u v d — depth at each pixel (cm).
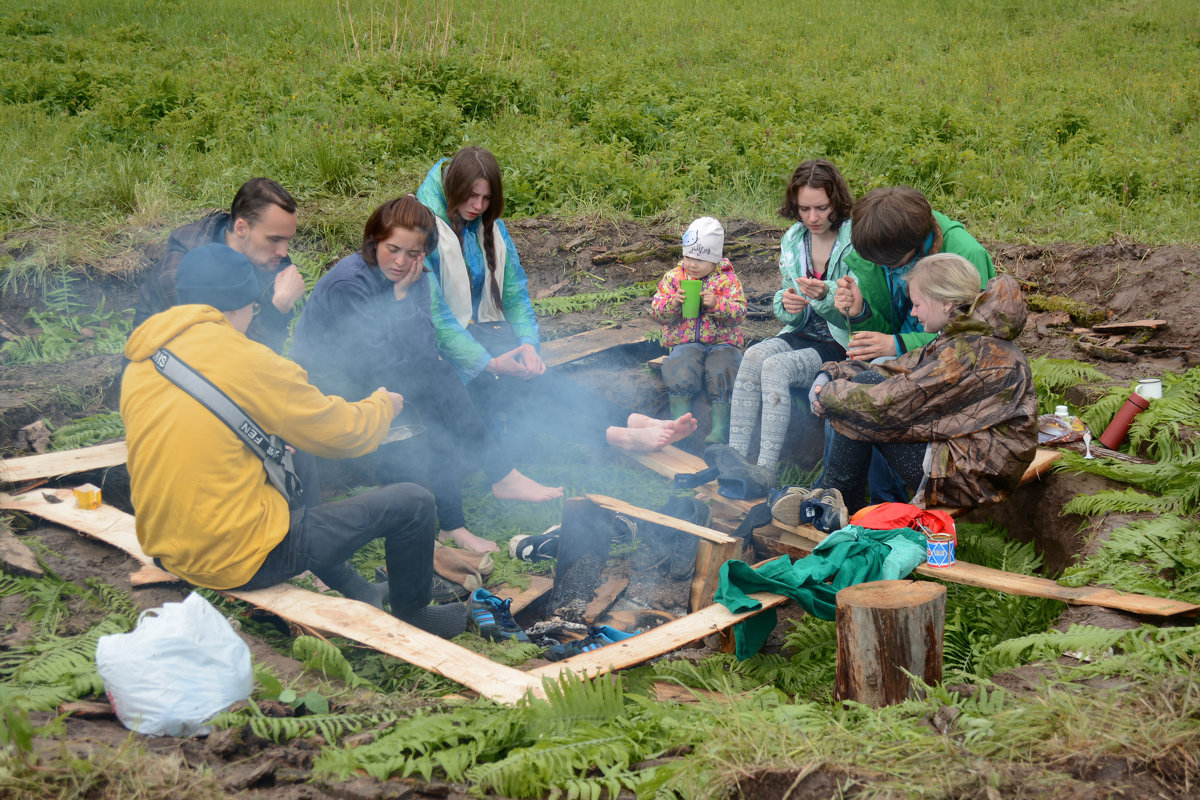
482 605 366
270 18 1511
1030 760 200
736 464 423
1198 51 1512
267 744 220
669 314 485
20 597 303
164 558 287
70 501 371
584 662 277
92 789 192
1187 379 450
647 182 805
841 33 1681
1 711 202
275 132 868
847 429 354
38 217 627
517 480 445
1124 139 1008
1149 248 626
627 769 216
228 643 234
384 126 889
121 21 1465
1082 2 1944
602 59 1279
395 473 400
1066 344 540
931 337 389
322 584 355
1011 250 667
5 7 1485
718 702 259
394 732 225
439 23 1362
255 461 287
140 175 714
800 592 311
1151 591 302
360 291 383
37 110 925
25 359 508
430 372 398
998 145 974
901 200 365
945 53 1612
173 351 275
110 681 223
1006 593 334
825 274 441
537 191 817
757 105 1058
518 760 210
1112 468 379
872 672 250
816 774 200
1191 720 206
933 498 348
